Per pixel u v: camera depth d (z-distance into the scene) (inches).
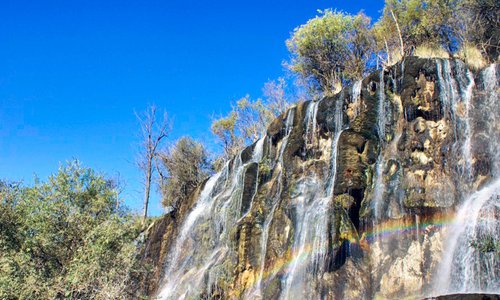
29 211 737.6
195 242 1131.3
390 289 663.1
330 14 1457.9
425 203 687.7
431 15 1227.9
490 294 480.7
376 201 734.5
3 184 786.8
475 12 1108.5
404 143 751.7
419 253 662.5
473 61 855.7
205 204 1194.6
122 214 814.5
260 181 1004.6
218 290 893.2
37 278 675.4
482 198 634.8
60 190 759.7
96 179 796.0
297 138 933.2
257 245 876.6
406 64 806.5
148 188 1712.6
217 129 1845.5
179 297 995.9
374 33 1400.1
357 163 779.4
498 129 694.5
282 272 787.4
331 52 1465.3
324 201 773.3
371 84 855.1
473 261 588.1
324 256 727.1
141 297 748.6
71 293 666.8
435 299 500.4
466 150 707.4
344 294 686.5
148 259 1264.8
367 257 707.4
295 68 1530.5
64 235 745.0
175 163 1736.0
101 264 697.6
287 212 836.0
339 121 887.7
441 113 756.0
